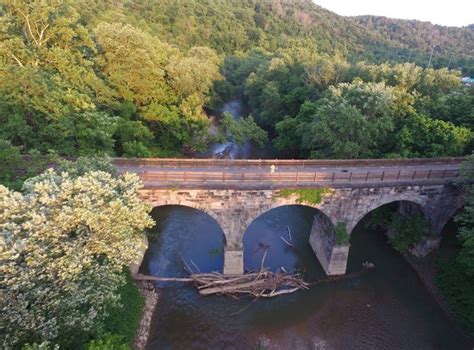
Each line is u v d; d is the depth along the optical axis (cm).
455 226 3119
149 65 4081
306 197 2623
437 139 3478
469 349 2334
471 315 2470
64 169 2014
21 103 2795
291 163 3078
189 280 2764
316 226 3209
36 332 1391
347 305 2697
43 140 2884
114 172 2195
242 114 7006
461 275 2723
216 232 3475
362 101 3734
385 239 3431
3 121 2781
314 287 2845
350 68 5184
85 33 3541
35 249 1370
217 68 7056
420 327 2523
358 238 3462
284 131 4606
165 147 4391
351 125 3472
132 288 2542
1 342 1304
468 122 3750
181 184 2525
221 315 2559
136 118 4178
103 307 1738
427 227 2998
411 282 2930
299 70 5834
